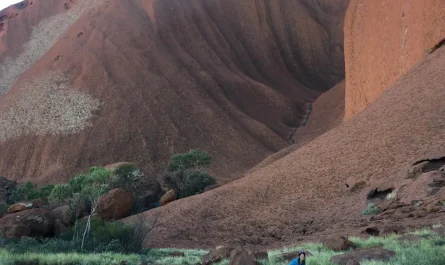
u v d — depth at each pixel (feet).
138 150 230.68
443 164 74.49
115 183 126.21
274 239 74.74
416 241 41.04
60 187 86.12
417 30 115.65
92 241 69.87
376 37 143.95
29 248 64.54
